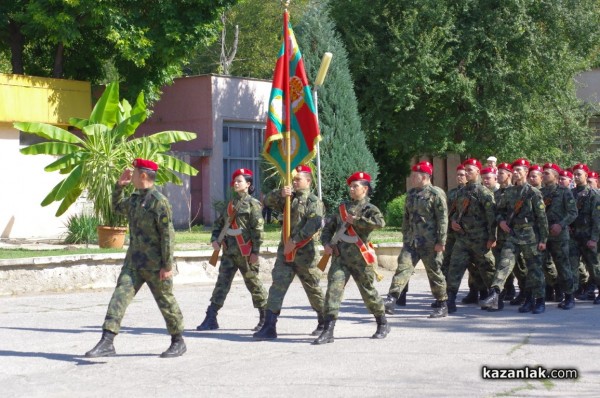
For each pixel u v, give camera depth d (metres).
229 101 32.34
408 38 29.95
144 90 30.19
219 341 10.56
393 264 20.36
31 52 31.77
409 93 29.69
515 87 31.30
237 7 53.72
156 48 27.98
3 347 10.16
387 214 30.97
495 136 31.58
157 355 9.58
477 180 13.60
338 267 10.44
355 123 26.86
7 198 24.92
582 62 33.28
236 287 17.06
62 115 26.61
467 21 31.11
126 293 9.24
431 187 12.68
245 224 11.38
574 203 14.15
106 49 29.97
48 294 15.72
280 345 10.26
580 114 34.00
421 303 14.59
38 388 7.98
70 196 21.55
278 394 7.61
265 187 26.70
